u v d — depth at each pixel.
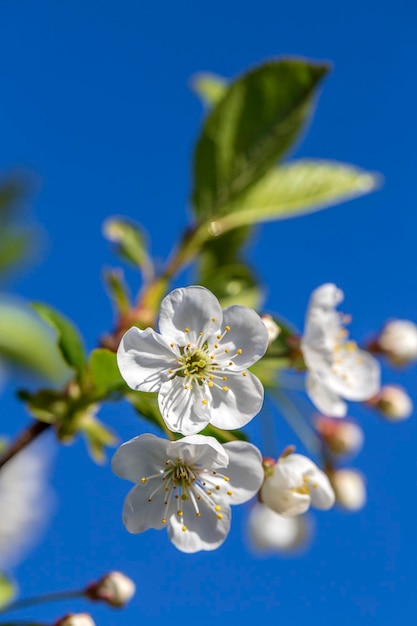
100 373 0.41
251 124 0.45
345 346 0.46
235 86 0.44
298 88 0.44
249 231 0.47
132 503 0.41
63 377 0.54
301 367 0.44
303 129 0.44
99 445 0.42
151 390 0.41
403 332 0.47
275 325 0.43
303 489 0.42
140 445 0.41
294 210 0.45
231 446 0.41
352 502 0.47
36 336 0.53
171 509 0.41
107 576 0.44
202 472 0.41
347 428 0.47
